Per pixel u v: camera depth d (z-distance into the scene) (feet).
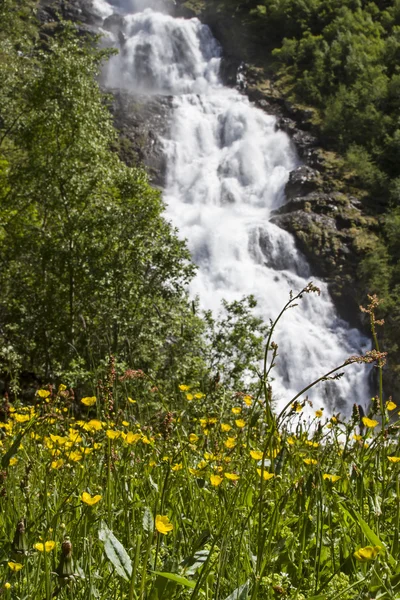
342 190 154.30
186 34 214.69
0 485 7.35
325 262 134.51
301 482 7.03
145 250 50.03
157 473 8.35
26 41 67.67
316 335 120.37
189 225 140.05
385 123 186.70
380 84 200.13
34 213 65.72
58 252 51.93
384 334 120.78
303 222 139.54
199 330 49.34
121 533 6.77
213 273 125.59
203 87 204.54
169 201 152.05
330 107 184.24
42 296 54.13
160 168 161.68
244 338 49.78
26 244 56.80
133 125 168.35
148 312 48.80
